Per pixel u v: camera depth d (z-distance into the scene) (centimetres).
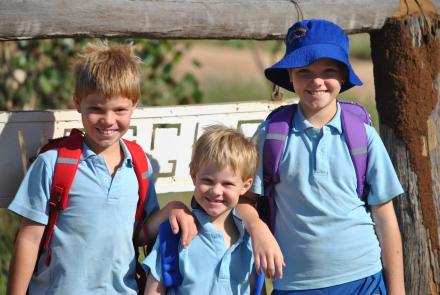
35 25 431
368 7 520
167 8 465
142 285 440
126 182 423
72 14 439
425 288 545
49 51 836
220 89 2003
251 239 421
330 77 440
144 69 870
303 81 440
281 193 445
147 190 436
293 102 540
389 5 524
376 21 524
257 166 437
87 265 412
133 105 425
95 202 412
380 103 545
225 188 413
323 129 442
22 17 427
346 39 448
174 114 502
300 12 503
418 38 527
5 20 423
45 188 409
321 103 439
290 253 442
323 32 440
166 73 880
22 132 460
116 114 414
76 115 473
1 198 458
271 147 443
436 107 536
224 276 415
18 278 409
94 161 417
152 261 415
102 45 432
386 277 452
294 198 441
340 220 436
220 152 409
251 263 428
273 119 451
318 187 437
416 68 529
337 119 446
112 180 419
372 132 449
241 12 487
